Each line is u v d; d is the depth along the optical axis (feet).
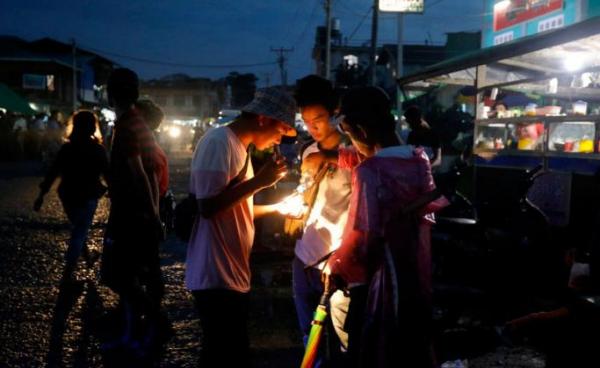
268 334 16.83
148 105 17.20
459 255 18.95
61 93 139.33
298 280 12.50
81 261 25.76
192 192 10.82
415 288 9.14
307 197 12.05
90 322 17.92
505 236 18.53
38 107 133.18
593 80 23.41
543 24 30.53
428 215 9.49
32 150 91.45
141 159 15.06
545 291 18.43
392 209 9.21
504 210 19.52
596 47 21.93
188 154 124.77
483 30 37.42
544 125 21.61
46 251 27.55
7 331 17.07
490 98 26.20
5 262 25.23
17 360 15.15
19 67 135.23
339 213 11.80
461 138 39.32
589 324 11.00
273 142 10.87
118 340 16.14
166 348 16.14
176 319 18.58
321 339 11.05
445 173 9.16
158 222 15.24
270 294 18.37
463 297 17.29
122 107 14.88
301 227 12.46
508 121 23.57
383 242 9.23
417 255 9.23
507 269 18.42
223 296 10.57
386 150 9.54
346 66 123.44
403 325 9.07
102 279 15.49
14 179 61.11
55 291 21.04
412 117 23.62
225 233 10.55
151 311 15.53
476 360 14.96
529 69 26.45
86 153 21.39
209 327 10.71
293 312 18.28
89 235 32.78
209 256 10.49
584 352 11.09
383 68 126.31
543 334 15.24
